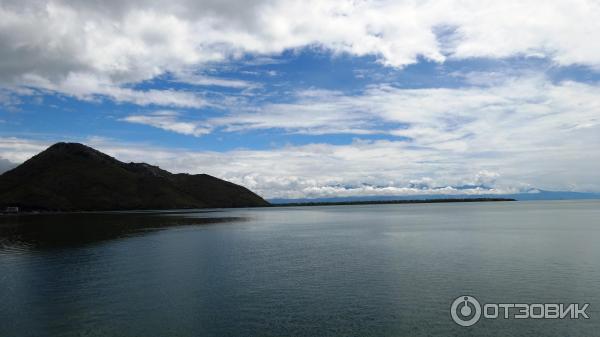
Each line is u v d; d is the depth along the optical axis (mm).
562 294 34000
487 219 136500
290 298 33969
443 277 40375
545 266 45156
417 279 39688
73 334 26797
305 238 80062
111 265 49375
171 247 66438
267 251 60781
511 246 61875
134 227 112188
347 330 26812
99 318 29641
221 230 101625
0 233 94438
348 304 32156
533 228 94875
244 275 42875
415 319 28719
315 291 36031
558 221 120688
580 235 77188
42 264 50438
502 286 36625
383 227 106250
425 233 85750
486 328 26984
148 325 28141
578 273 41469
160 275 43344
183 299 34000
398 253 56250
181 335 26375
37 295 35875
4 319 29750
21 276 43594
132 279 41562
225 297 34469
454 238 74500
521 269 43719
